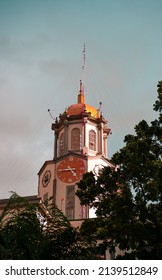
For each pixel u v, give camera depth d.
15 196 18.34
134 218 26.00
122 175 27.89
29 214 17.58
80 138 57.47
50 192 53.25
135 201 26.05
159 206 26.05
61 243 17.67
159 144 29.09
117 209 25.92
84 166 53.41
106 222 26.22
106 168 29.28
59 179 53.56
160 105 29.91
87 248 18.55
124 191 26.50
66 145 57.44
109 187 28.59
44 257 16.73
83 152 56.06
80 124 58.62
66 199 51.78
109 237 26.12
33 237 16.97
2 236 16.61
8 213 18.02
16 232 16.78
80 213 50.12
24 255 16.48
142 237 24.84
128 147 27.64
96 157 54.44
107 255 34.16
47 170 55.31
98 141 58.72
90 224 27.17
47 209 18.66
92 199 29.08
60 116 60.75
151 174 26.22
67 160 54.41
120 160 28.41
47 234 17.56
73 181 52.75
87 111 60.72
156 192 25.47
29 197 48.12
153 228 25.38
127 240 25.83
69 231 18.02
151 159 27.14
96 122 59.91
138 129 29.81
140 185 26.62
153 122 30.12
